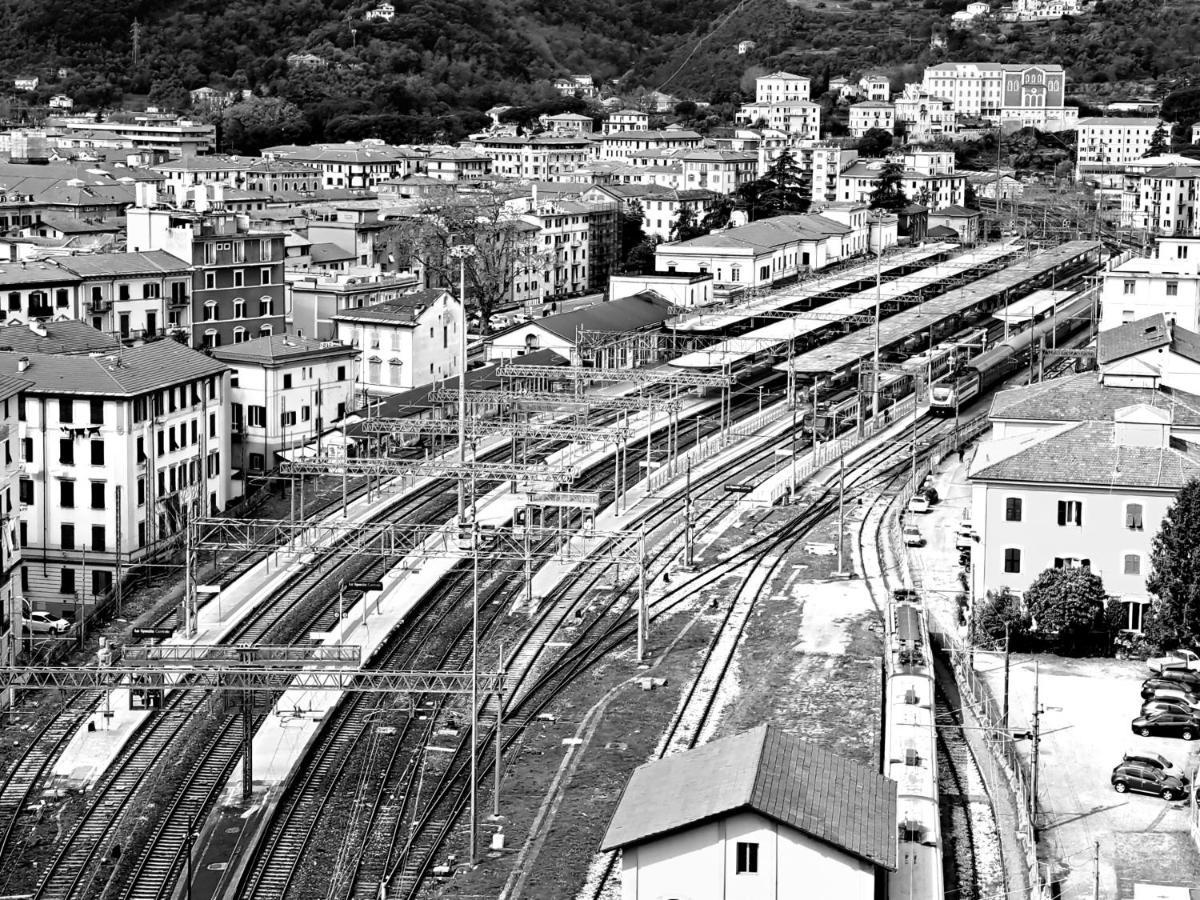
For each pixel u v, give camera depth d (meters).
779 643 134.00
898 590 146.00
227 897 93.69
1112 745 110.31
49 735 116.31
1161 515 129.12
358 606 145.00
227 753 113.44
